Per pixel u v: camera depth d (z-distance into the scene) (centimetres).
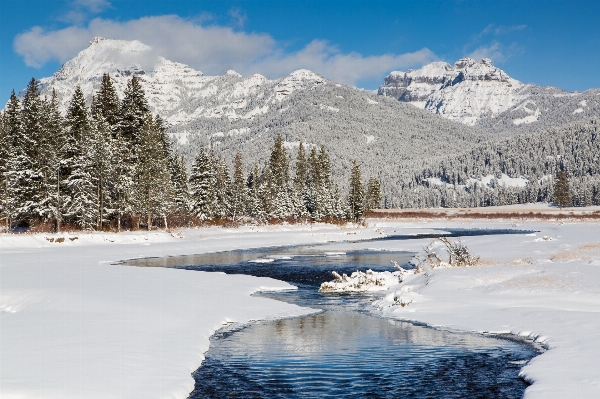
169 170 7762
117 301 1988
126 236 5681
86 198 5784
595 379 1062
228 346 1495
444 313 1898
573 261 2795
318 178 11106
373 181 14462
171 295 2214
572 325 1555
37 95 6175
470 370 1261
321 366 1301
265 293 2542
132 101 6975
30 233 5275
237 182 9600
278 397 1080
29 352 1231
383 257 4462
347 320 1883
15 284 2388
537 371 1166
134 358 1237
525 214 13612
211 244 5741
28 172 5619
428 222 12494
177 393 1046
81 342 1344
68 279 2612
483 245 4859
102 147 5888
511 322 1689
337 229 9225
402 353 1420
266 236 6969
